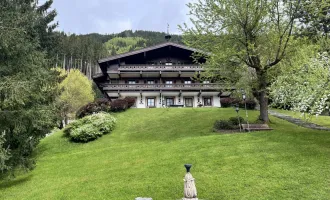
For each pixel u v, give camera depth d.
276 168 9.59
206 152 12.30
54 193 9.88
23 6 18.31
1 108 11.56
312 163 9.65
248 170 9.73
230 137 14.48
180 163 11.33
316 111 11.50
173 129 20.36
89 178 11.13
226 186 8.73
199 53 19.19
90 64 93.38
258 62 17.20
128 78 37.31
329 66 11.35
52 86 15.83
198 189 8.70
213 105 36.34
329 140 12.15
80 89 50.56
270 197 7.79
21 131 12.53
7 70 12.21
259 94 18.73
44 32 22.25
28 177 12.77
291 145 11.79
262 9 15.80
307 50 13.11
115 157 14.01
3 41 11.55
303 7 15.60
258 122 18.22
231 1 15.96
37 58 13.61
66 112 35.00
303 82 12.16
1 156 10.52
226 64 17.45
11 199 10.11
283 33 15.77
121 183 9.98
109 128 21.22
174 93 36.12
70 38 99.50
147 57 37.41
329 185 8.12
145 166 11.61
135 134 20.16
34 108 12.72
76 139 19.55
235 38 16.56
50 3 23.55
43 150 18.39
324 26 17.59
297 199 7.57
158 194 8.70
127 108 29.16
